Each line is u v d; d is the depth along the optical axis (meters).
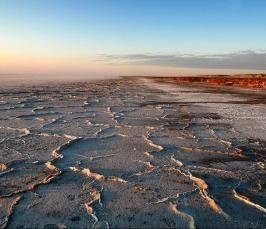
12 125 7.43
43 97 15.18
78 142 5.86
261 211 3.22
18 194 3.52
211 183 3.92
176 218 3.06
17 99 13.90
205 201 3.43
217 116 9.36
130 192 3.63
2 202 3.32
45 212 3.12
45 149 5.31
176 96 16.50
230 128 7.48
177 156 5.07
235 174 4.25
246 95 17.20
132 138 6.27
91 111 10.16
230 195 3.58
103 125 7.61
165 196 3.54
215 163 4.73
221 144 5.89
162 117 9.08
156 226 2.91
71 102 12.95
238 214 3.15
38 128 7.09
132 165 4.56
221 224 2.96
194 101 13.82
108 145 5.69
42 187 3.72
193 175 4.19
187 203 3.38
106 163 4.63
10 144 5.60
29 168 4.36
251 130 7.25
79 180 3.96
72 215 3.07
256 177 4.15
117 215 3.09
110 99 14.54
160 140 6.14
